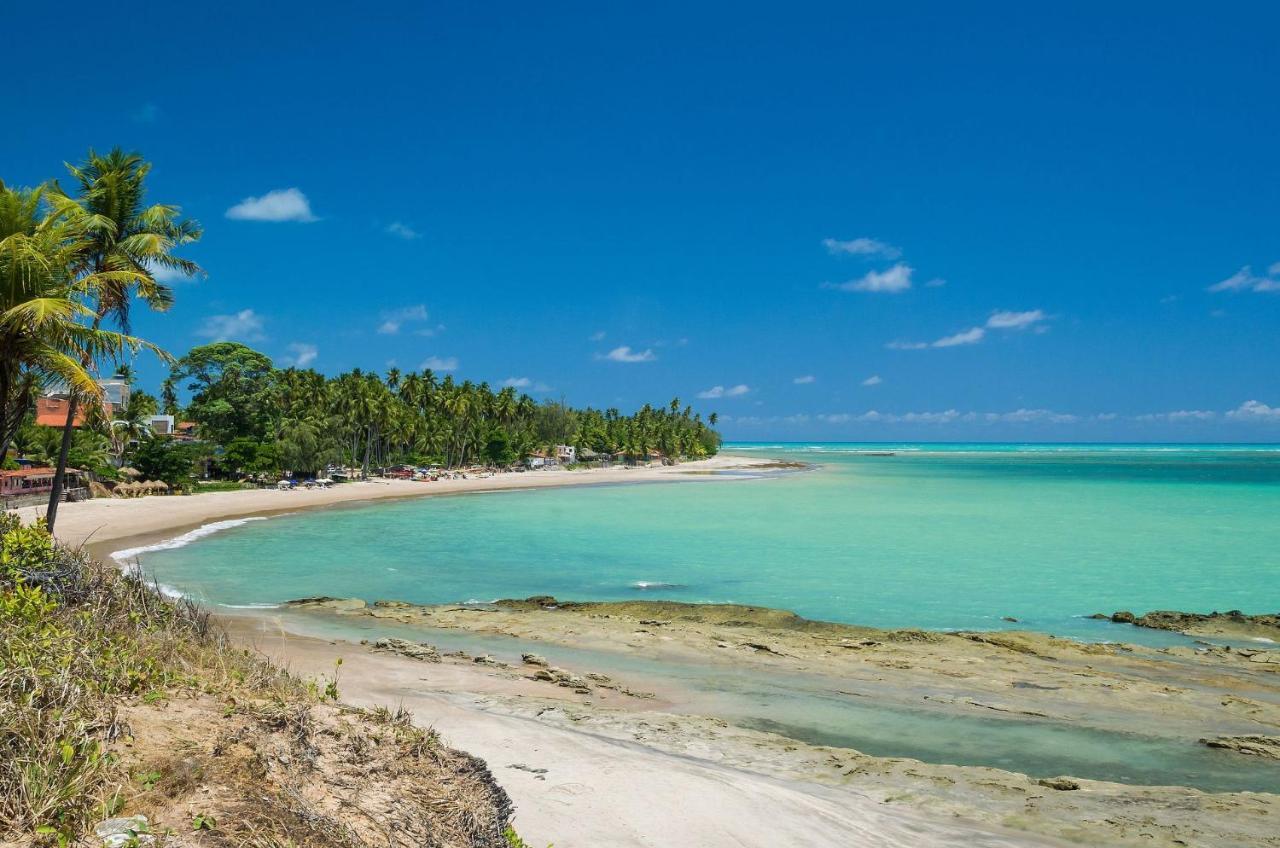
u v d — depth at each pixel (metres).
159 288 26.98
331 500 77.19
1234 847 9.88
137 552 40.16
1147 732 15.13
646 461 190.75
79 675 6.64
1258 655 21.70
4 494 47.97
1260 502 76.12
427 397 132.50
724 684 18.14
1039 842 9.81
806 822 9.86
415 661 19.06
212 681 8.18
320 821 5.41
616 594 31.23
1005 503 76.69
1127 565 38.62
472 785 7.00
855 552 43.06
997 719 15.81
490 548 44.44
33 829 4.59
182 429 117.38
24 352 16.59
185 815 5.10
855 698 17.12
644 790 10.40
